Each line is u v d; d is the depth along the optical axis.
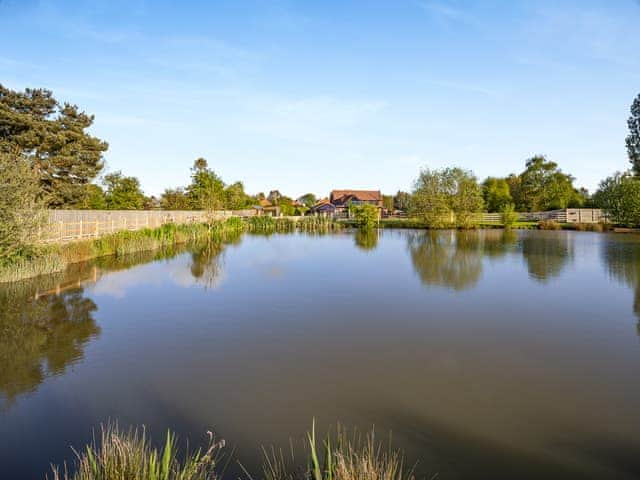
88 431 4.36
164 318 8.64
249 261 17.12
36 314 8.91
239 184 65.31
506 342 7.08
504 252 19.55
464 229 38.22
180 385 5.48
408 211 44.16
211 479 3.56
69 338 7.39
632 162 33.62
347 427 4.45
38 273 13.13
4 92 26.25
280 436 4.27
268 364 6.19
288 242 26.23
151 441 4.17
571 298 10.22
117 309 9.37
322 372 5.89
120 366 6.12
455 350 6.74
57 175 29.16
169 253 19.88
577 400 5.01
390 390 5.31
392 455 3.91
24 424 4.50
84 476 3.29
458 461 3.84
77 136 29.52
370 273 14.04
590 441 4.17
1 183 11.80
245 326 8.09
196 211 40.59
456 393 5.23
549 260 16.66
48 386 5.46
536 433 4.31
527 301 9.96
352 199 70.56
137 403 4.99
